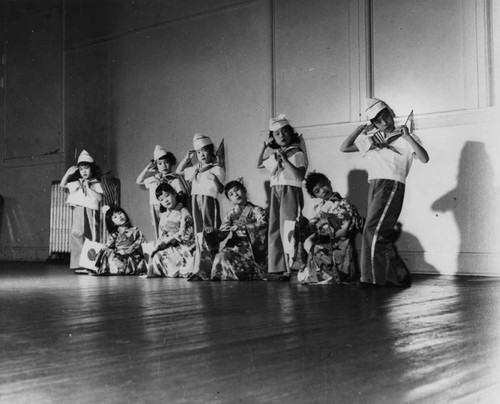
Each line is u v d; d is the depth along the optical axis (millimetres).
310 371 2172
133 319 3504
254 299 4496
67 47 10203
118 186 9438
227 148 8344
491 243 6480
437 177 6762
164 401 1846
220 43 8453
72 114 10125
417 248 6859
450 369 2176
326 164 7469
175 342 2758
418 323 3215
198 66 8672
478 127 6543
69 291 5285
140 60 9305
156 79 9125
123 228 7793
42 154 10477
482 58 6535
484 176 6516
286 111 7816
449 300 4273
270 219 6496
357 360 2334
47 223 10391
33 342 2812
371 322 3270
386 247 5445
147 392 1941
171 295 4871
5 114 10969
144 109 9258
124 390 1968
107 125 9672
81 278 6918
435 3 6824
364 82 7223
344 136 7344
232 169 8297
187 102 8781
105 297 4754
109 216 7832
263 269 6555
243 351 2531
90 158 8258
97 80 9812
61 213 9992
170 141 8969
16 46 10852
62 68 10250
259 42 8078
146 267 7586
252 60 8148
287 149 6559
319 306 4008
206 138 7457
